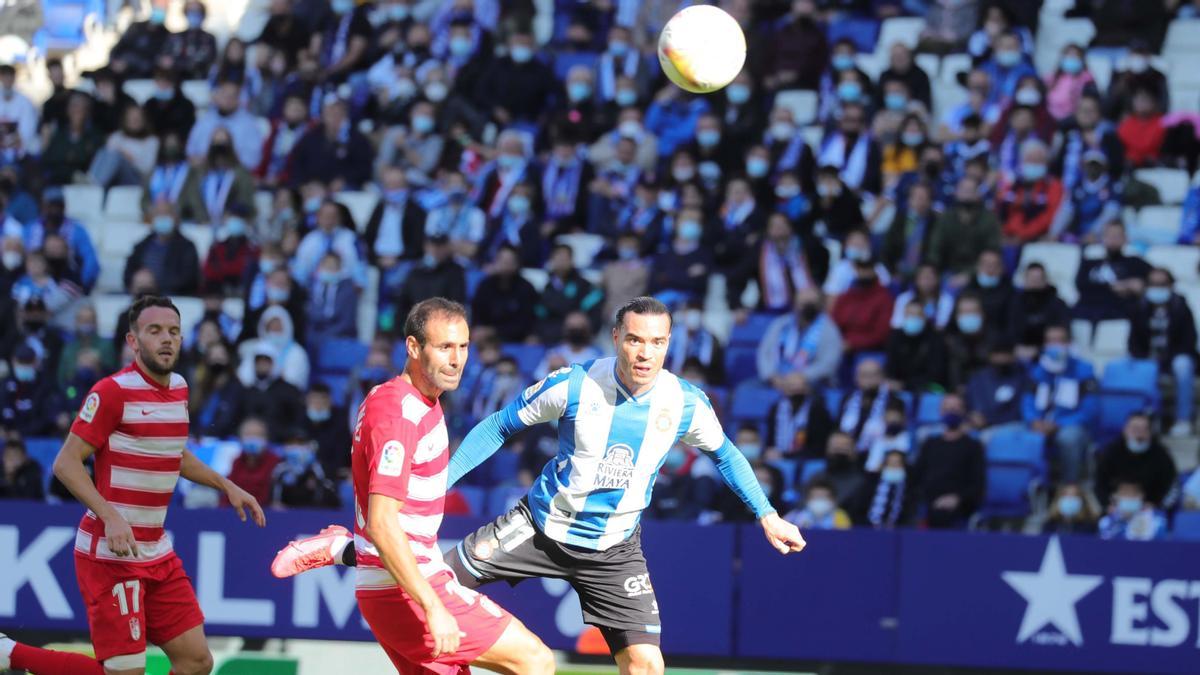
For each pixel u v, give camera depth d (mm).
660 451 16047
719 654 23875
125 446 16125
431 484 14414
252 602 24312
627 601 16484
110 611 16188
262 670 24266
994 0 36969
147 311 16078
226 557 24422
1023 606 23453
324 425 29672
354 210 36625
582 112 36625
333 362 33000
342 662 24219
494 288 32531
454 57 38688
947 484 27203
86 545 16297
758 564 23953
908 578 23672
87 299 34969
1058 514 27469
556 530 16359
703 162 35000
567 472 16109
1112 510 27078
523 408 15969
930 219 32750
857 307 31484
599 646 23844
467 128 37406
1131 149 35531
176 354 16297
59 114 38781
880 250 33312
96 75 38969
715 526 24078
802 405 28938
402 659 15102
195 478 17094
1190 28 38906
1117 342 32062
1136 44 36219
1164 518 26859
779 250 32656
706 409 16125
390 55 39531
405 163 37125
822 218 33781
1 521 24422
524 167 35188
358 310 33781
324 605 24234
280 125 38125
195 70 41250
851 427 28594
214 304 32531
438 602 13375
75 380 31906
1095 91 34938
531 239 34406
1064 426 29156
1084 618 23312
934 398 30062
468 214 34750
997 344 29500
